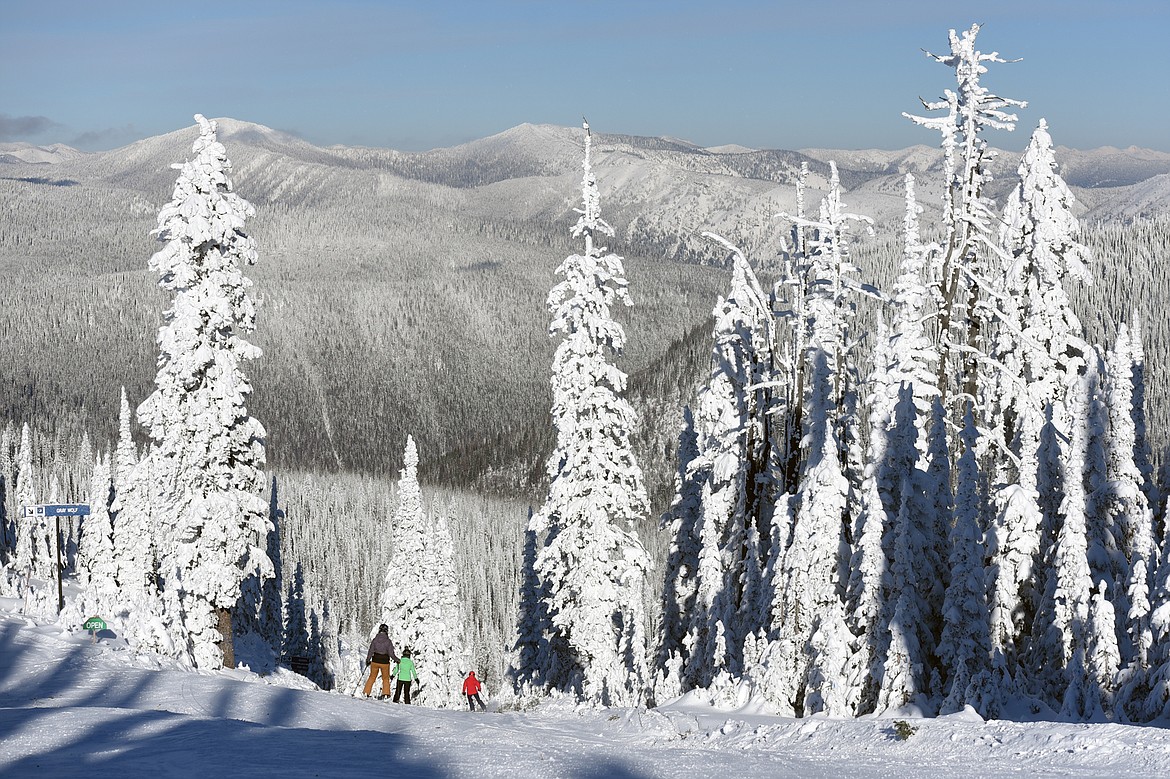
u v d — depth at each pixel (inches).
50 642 1187.3
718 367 1558.8
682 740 716.7
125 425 3521.2
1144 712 872.3
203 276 1579.7
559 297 1727.4
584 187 1711.4
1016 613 1111.0
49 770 499.8
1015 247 1453.0
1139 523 1157.7
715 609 1391.5
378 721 867.4
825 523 1163.9
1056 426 1233.4
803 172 1476.4
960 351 1302.9
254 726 676.7
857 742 635.5
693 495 1694.1
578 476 1731.1
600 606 1711.4
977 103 1273.4
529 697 1910.7
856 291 1369.3
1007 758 553.3
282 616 3257.9
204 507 1550.2
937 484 1120.8
